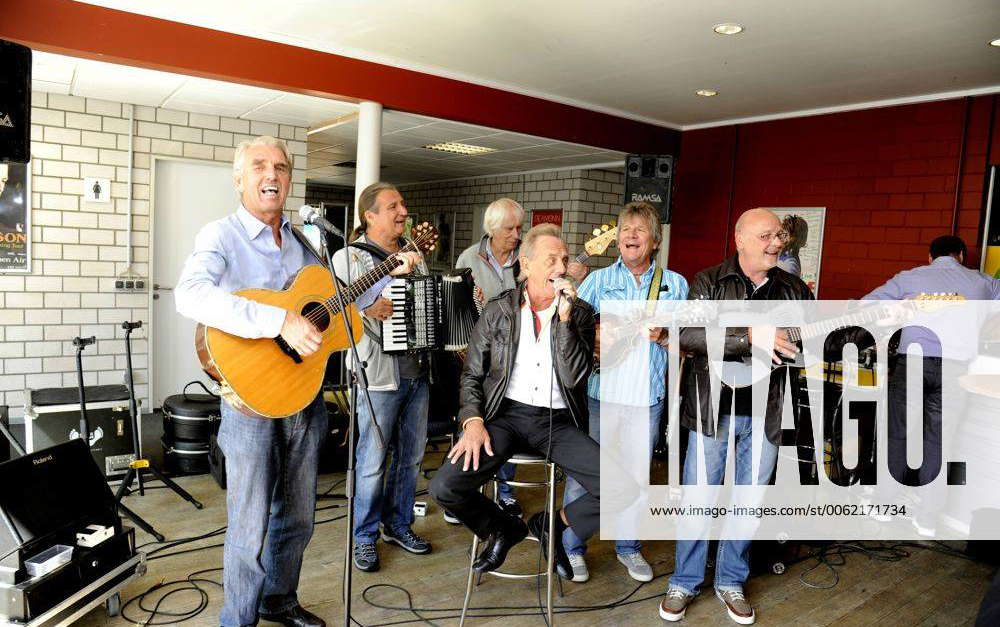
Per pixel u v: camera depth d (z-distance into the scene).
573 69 4.76
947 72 4.37
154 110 5.65
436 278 2.78
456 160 8.55
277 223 2.24
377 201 2.78
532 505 3.64
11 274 5.23
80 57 3.88
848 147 5.38
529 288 2.41
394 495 3.01
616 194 8.77
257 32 4.22
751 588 2.84
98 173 5.47
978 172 4.70
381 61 4.68
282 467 2.22
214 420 3.92
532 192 9.14
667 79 4.90
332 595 2.61
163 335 5.92
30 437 3.62
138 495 3.57
